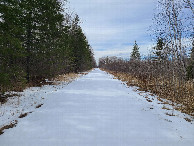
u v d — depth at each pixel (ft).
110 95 28.71
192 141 12.00
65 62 54.13
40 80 44.27
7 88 29.30
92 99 25.14
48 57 42.80
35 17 39.55
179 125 15.39
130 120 16.12
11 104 23.15
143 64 55.11
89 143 11.33
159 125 15.05
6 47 25.38
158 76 44.11
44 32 42.09
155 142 11.64
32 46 39.24
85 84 44.04
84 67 125.08
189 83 30.71
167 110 20.68
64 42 50.24
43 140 11.87
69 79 56.08
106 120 15.97
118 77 67.87
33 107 21.95
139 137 12.37
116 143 11.35
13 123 15.94
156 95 30.91
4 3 24.93
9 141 11.98
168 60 37.35
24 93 29.96
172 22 31.71
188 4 27.58
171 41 32.01
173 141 11.90
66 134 12.78
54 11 44.24
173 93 28.45
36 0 39.88
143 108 20.70
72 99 25.00
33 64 41.75
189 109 21.01
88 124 14.84
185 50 31.81
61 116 17.06
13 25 26.03
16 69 28.96
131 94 30.68
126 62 94.53
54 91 32.32
